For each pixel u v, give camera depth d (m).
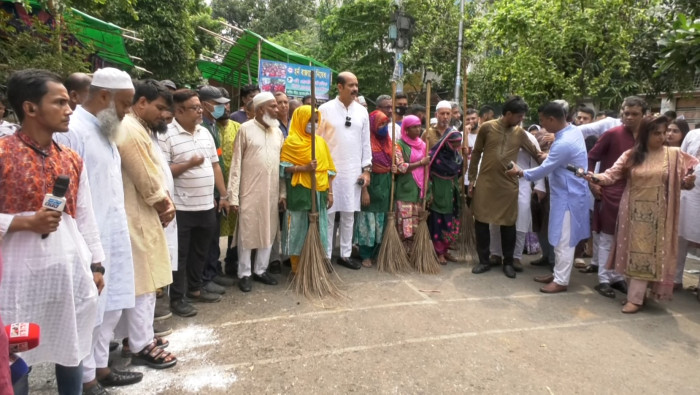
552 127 4.04
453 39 13.01
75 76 2.42
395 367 2.76
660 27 6.90
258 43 10.71
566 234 4.07
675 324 3.52
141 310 2.66
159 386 2.52
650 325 3.49
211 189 3.47
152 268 2.67
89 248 2.05
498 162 4.41
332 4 19.77
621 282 4.26
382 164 4.60
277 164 4.00
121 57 9.71
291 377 2.63
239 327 3.26
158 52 12.45
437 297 3.93
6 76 4.16
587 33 7.57
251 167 3.82
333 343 3.04
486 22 9.16
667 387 2.63
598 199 4.37
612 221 4.02
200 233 3.52
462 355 2.93
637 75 8.07
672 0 4.79
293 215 4.11
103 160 2.29
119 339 2.98
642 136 3.65
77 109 2.28
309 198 4.07
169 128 3.29
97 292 2.04
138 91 2.72
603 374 2.75
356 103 4.52
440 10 13.30
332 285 4.02
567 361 2.89
